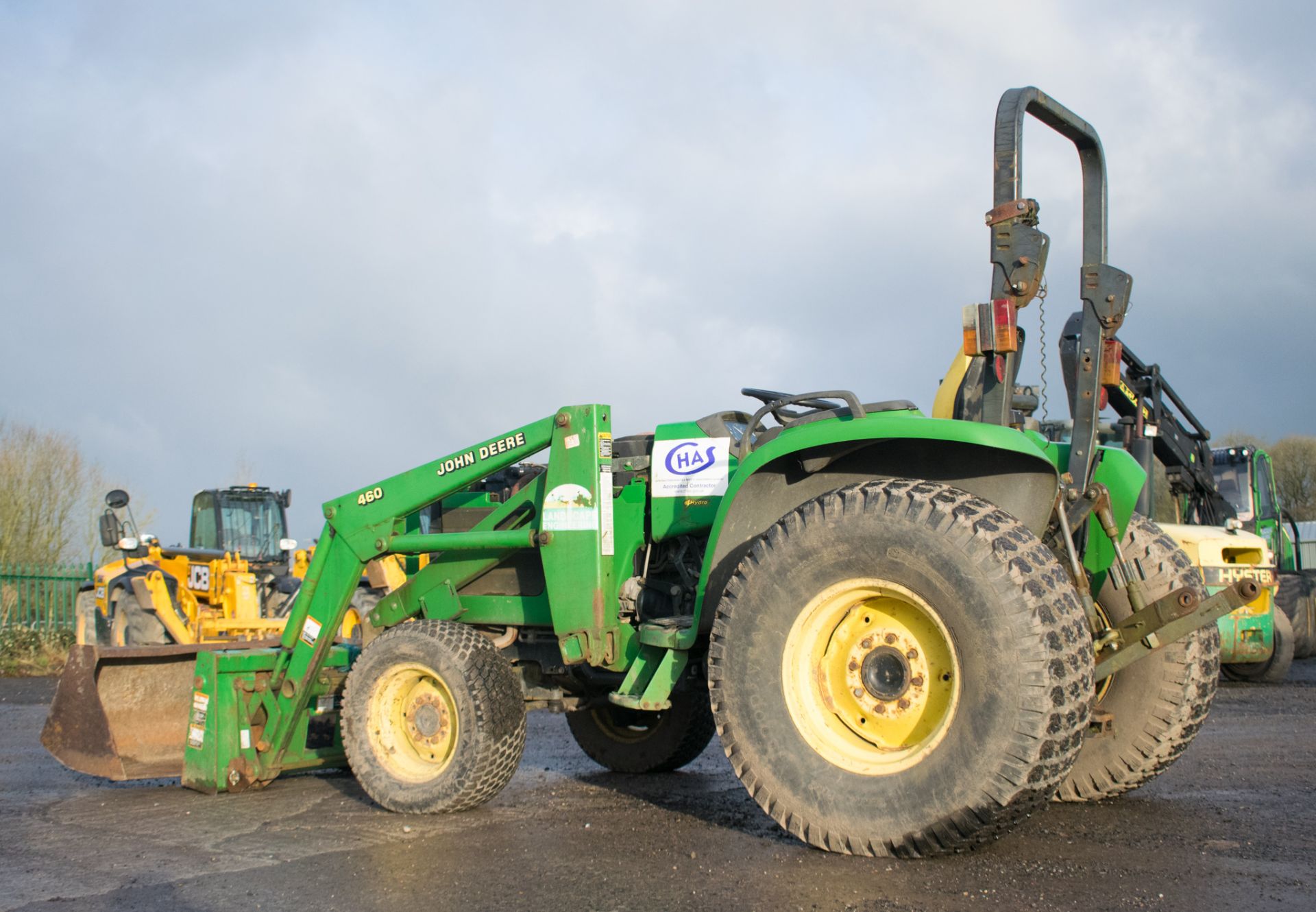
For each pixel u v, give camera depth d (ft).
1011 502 11.34
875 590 10.61
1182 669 12.97
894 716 10.68
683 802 14.67
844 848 10.49
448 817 13.91
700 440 14.53
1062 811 12.92
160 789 16.81
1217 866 10.22
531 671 16.30
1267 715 24.84
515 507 16.28
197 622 39.50
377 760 14.60
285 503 48.88
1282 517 45.27
